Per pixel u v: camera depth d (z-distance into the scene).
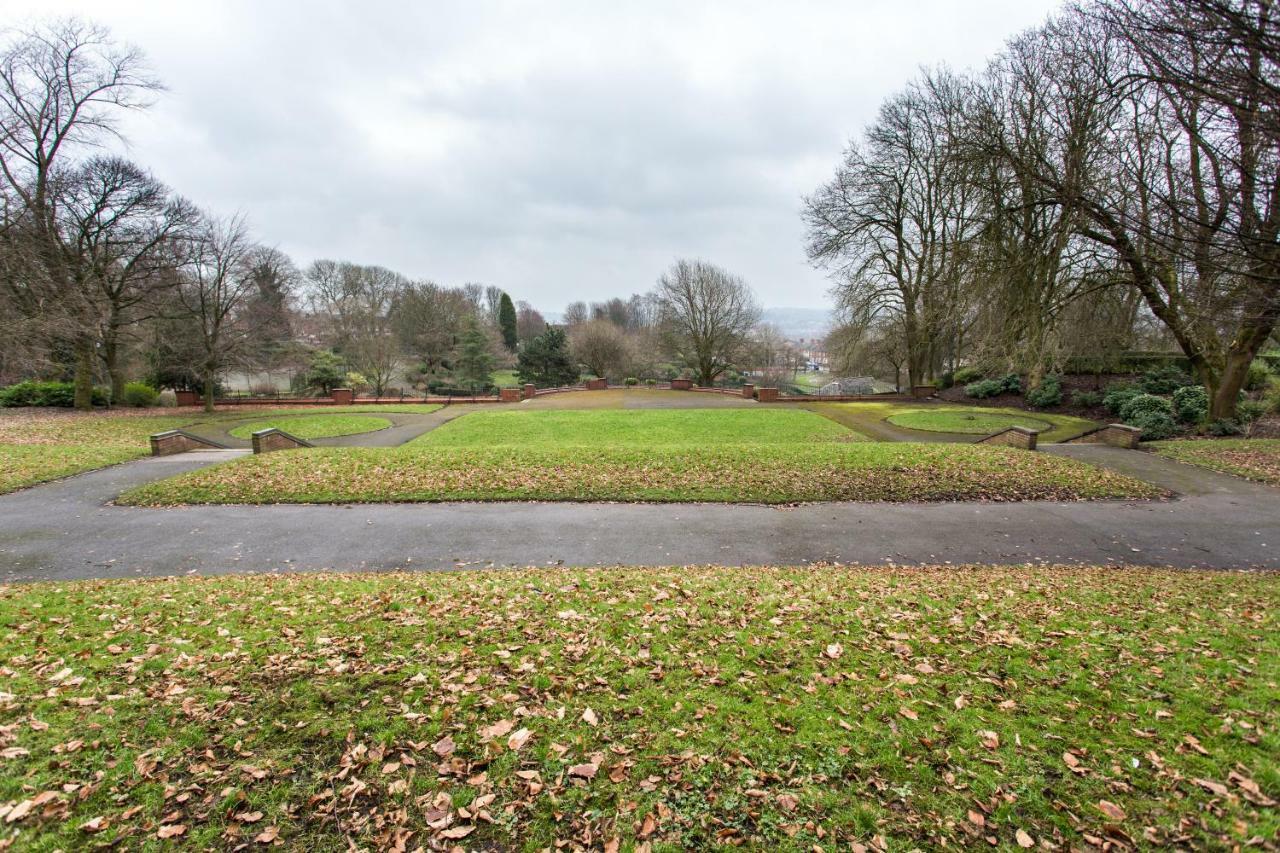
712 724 3.78
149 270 25.73
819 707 4.00
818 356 59.78
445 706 3.92
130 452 15.38
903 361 37.53
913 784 3.25
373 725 3.68
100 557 8.31
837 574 7.44
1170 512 10.29
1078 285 17.34
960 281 21.03
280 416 26.28
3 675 4.18
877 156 28.44
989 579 7.14
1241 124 6.37
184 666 4.42
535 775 3.29
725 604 5.98
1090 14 11.26
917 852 2.79
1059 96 15.15
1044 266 16.73
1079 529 9.51
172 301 27.50
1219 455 13.76
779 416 25.23
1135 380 24.64
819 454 13.41
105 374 30.83
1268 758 3.38
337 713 3.81
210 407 27.67
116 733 3.54
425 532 9.42
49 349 25.23
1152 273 16.31
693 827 2.95
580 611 5.75
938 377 37.88
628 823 2.97
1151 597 6.32
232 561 8.22
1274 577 7.25
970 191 18.11
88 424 21.75
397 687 4.14
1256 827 2.85
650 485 11.74
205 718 3.72
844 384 45.75
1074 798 3.13
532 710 3.89
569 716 3.85
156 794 3.08
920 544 8.92
